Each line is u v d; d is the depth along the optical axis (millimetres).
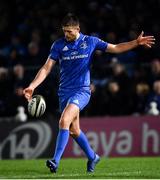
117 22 59438
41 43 59906
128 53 55969
